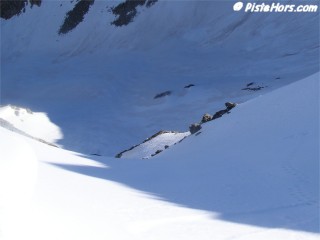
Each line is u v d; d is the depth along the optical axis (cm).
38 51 15188
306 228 969
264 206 1166
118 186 1360
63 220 747
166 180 1603
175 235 873
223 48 13238
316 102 2494
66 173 1420
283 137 2247
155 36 14900
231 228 952
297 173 1619
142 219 950
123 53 14075
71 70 12362
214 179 1614
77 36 15612
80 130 7206
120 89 10212
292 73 9456
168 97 9119
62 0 17212
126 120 7912
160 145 4109
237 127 2875
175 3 15962
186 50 13612
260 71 10256
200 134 3241
